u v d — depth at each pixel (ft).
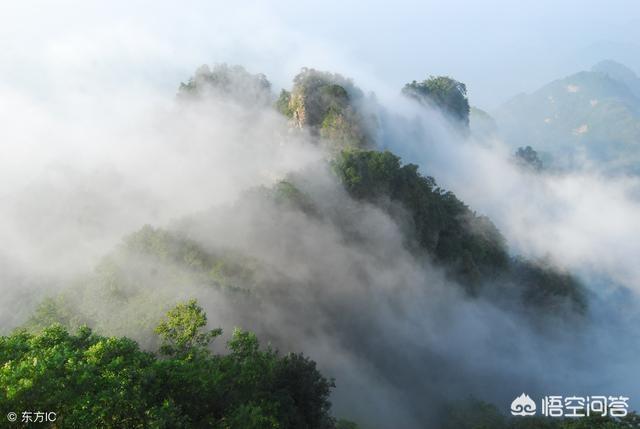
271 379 98.58
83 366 74.43
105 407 69.72
